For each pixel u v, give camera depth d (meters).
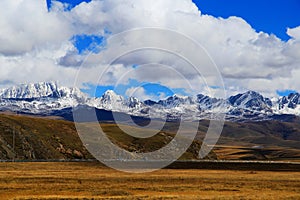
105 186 63.12
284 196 52.75
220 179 76.44
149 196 50.78
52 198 48.00
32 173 87.38
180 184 68.00
